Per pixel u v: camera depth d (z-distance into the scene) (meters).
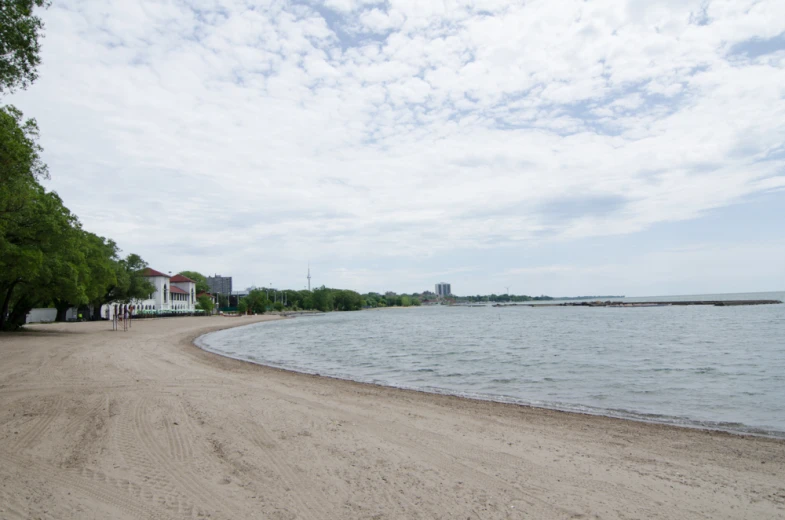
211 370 19.05
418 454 7.88
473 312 158.12
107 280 49.00
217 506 5.54
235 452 7.63
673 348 31.14
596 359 25.70
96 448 7.69
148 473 6.60
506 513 5.54
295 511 5.45
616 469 7.44
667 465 7.74
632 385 17.50
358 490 6.15
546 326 64.12
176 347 30.91
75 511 5.35
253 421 9.78
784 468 7.64
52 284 37.19
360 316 137.12
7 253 30.53
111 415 9.99
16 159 18.95
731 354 27.14
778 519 5.55
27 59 13.91
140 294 82.12
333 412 11.11
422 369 22.83
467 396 15.23
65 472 6.59
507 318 98.50
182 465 6.94
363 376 20.42
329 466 7.08
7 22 12.97
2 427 9.00
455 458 7.73
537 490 6.35
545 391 16.36
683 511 5.75
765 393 15.62
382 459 7.50
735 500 6.15
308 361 26.77
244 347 36.75
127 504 5.56
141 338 36.50
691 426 11.09
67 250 38.22
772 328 49.50
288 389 14.63
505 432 9.86
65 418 9.72
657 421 11.65
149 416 9.93
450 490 6.24
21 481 6.24
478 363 25.06
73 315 81.31
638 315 94.38
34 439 8.20
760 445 9.24
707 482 6.88
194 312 110.94
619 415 12.41
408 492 6.12
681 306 150.75
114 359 20.95
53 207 35.50
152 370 17.73
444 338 45.25
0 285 36.25
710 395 15.41
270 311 162.38
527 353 29.64
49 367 17.77
